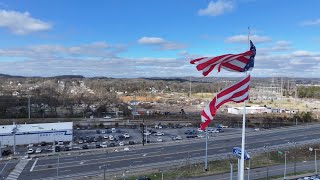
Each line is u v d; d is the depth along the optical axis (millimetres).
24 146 108562
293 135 128625
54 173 76750
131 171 78625
